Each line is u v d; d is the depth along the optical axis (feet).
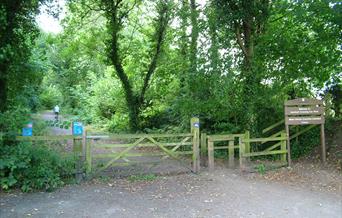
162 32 58.29
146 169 32.65
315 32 40.09
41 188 25.30
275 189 27.22
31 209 21.17
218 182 29.22
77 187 26.37
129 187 26.91
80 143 28.58
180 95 48.93
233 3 40.06
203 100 42.32
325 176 31.24
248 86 41.04
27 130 26.91
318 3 36.70
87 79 118.62
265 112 41.93
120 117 69.77
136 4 59.82
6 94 31.22
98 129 72.43
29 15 32.81
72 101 124.06
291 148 40.37
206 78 41.09
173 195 25.04
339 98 43.73
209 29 40.75
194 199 24.16
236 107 41.39
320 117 36.86
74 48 63.93
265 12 41.09
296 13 38.37
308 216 21.12
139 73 63.36
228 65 40.37
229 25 40.45
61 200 23.13
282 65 42.27
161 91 60.23
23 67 34.81
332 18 35.88
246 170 32.99
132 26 61.98
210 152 33.58
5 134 25.00
